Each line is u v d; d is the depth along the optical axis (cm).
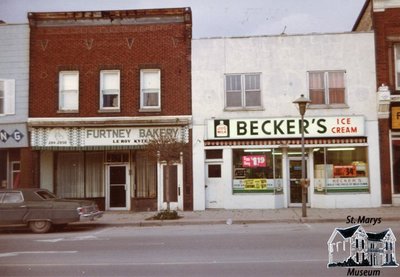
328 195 2097
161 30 2205
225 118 2148
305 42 2156
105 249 1198
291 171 2164
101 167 2286
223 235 1402
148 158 2206
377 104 2088
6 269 960
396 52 2120
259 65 2167
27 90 2214
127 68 2200
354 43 2136
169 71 2191
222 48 2186
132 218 1900
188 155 2155
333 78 2144
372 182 2081
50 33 2228
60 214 1609
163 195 2181
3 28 2239
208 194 2158
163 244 1255
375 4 2123
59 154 2302
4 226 1684
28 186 2180
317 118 2105
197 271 905
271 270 898
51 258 1084
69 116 2191
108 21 2214
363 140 2091
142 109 2178
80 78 2206
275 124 2123
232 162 2142
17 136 2192
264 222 1744
